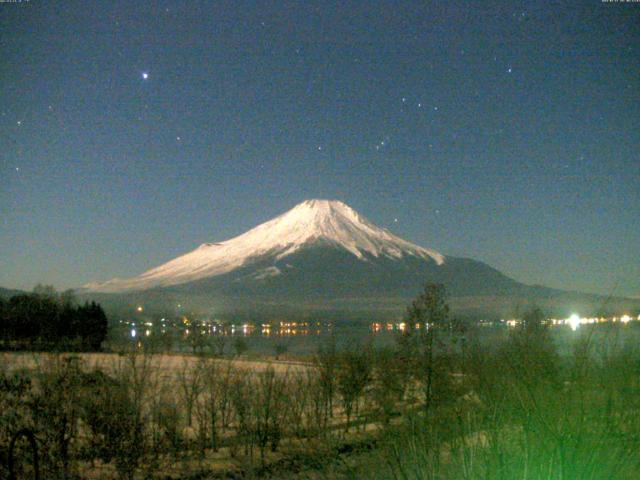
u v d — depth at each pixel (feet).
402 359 51.13
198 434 46.47
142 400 47.14
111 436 35.78
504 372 24.80
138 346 55.01
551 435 18.24
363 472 23.56
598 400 21.38
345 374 55.52
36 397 35.50
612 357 22.85
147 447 39.78
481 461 18.80
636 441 19.11
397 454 21.13
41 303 107.04
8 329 86.48
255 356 118.83
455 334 50.93
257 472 36.11
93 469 37.50
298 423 45.21
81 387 37.35
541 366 25.36
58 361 38.93
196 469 38.93
